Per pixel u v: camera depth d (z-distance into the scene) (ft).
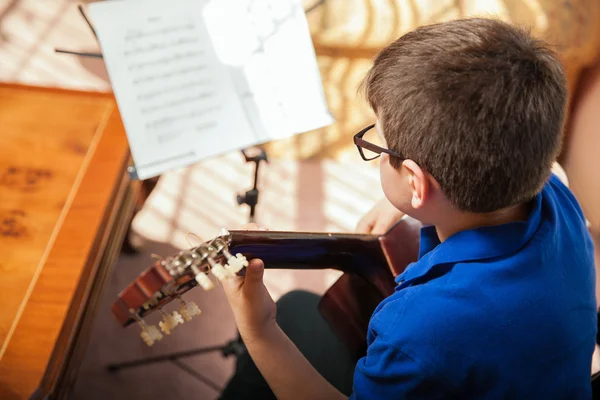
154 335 2.21
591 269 2.79
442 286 2.39
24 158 4.29
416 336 2.31
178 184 6.77
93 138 4.48
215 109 3.95
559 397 2.43
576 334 2.48
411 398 2.38
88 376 5.22
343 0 5.93
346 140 6.99
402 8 5.92
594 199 5.15
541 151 2.14
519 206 2.52
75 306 3.70
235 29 3.96
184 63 3.86
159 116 3.83
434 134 2.14
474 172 2.16
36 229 3.93
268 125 4.07
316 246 3.38
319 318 4.00
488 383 2.31
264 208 6.68
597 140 5.26
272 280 6.04
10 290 3.62
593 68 5.78
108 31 3.70
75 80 7.66
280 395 3.06
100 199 4.14
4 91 4.67
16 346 3.38
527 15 5.73
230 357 5.48
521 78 2.06
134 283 2.12
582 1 5.73
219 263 2.40
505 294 2.32
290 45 4.08
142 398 5.17
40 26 8.19
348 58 6.21
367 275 3.74
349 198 6.89
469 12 5.83
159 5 3.80
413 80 2.17
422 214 2.56
